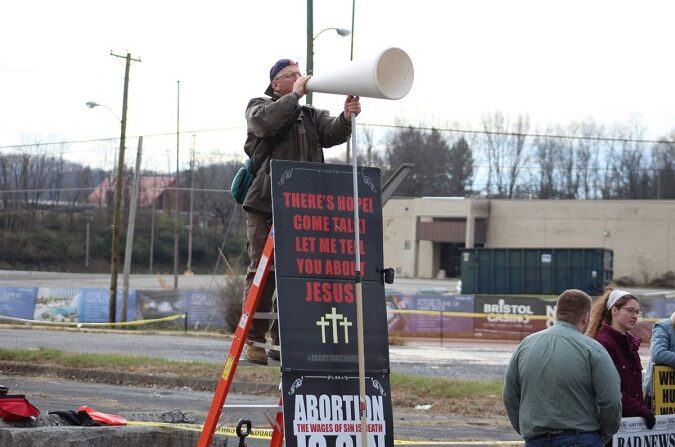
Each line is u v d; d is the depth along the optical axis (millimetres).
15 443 13422
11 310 70812
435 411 27438
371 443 9773
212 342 52625
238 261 62688
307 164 10031
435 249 131875
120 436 14461
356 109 9961
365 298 10039
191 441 15375
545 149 186250
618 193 182500
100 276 126000
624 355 13297
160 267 146125
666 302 61094
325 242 9961
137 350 45375
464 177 183625
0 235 140375
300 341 9617
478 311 61750
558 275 72750
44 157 155250
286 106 9953
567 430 10898
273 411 10469
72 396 28562
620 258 122062
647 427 13555
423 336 61281
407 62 9125
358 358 9734
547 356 11094
